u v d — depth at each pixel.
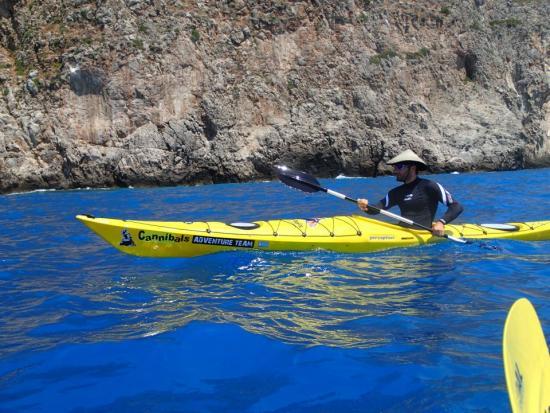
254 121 19.48
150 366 2.72
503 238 6.01
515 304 1.88
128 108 17.92
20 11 18.86
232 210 9.73
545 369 1.87
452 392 2.38
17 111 17.31
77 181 17.06
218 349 2.91
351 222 5.78
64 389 2.50
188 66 18.97
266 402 2.34
